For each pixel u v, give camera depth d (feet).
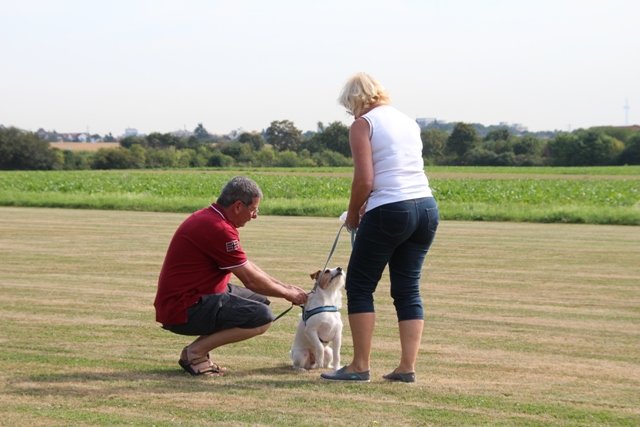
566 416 20.98
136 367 26.30
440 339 31.01
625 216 94.89
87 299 39.75
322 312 25.77
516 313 36.78
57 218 98.43
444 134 496.23
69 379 24.59
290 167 416.67
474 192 160.66
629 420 20.66
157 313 26.21
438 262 56.29
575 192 159.33
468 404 22.06
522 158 447.83
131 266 52.80
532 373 25.76
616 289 44.14
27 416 20.72
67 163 401.08
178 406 21.75
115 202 121.70
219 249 25.53
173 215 105.60
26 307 37.37
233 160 428.15
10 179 228.43
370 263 24.40
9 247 64.39
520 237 75.97
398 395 22.99
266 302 27.20
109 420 20.39
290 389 23.68
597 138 439.22
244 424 20.07
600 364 27.07
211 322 25.57
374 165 24.22
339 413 21.12
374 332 32.71
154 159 414.82
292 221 95.96
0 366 26.12
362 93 24.86
